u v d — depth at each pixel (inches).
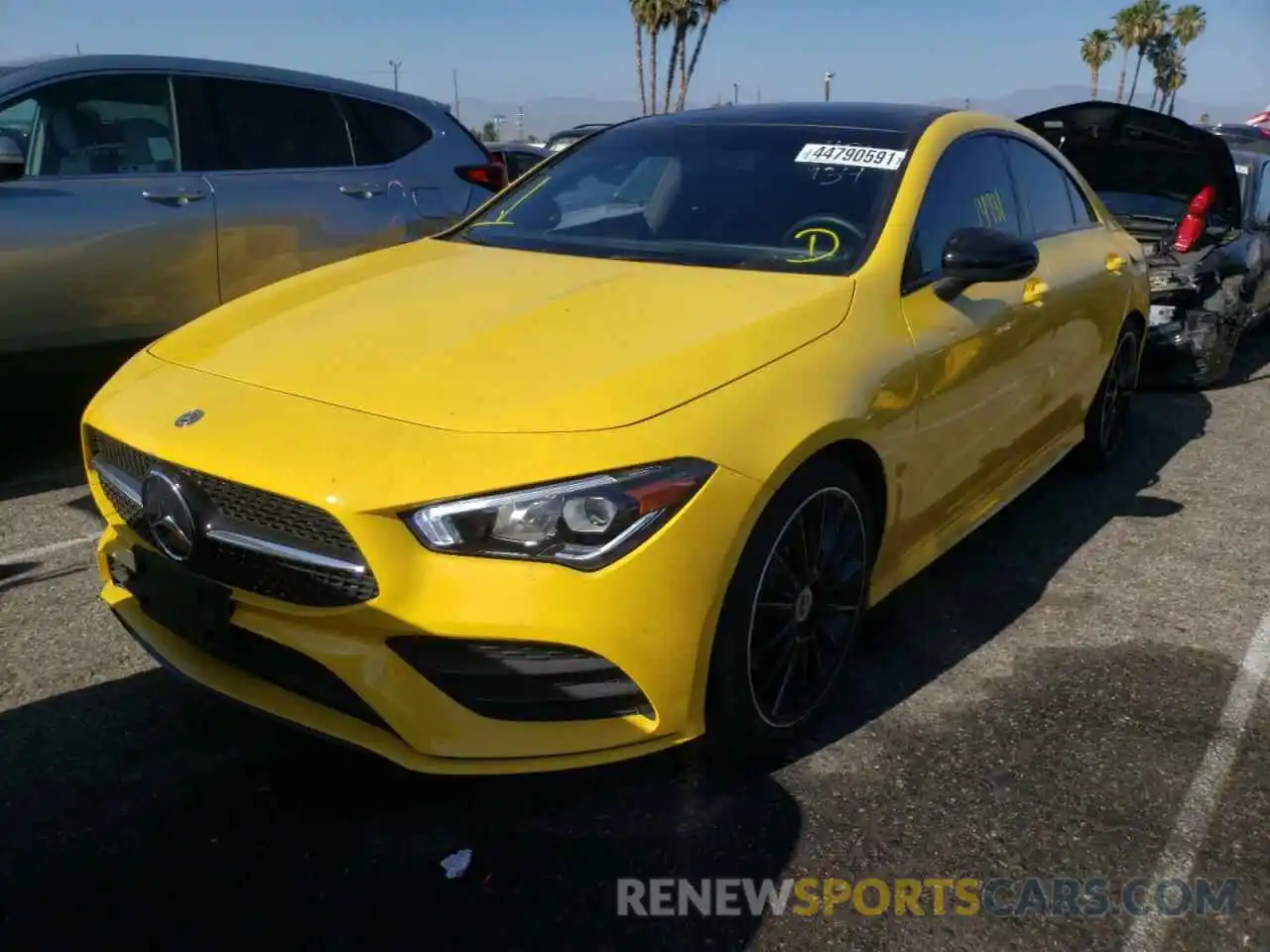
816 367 101.2
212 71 197.9
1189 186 273.9
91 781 100.0
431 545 83.0
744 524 90.2
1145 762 107.8
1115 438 202.7
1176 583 151.9
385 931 83.0
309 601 87.7
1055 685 122.0
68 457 189.6
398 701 86.1
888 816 98.3
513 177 572.7
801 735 109.6
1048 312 149.3
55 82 177.8
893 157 131.8
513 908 85.8
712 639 91.8
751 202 129.9
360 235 213.5
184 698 114.1
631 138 152.8
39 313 172.1
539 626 83.2
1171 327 255.0
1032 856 94.0
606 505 83.5
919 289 120.7
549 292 111.7
